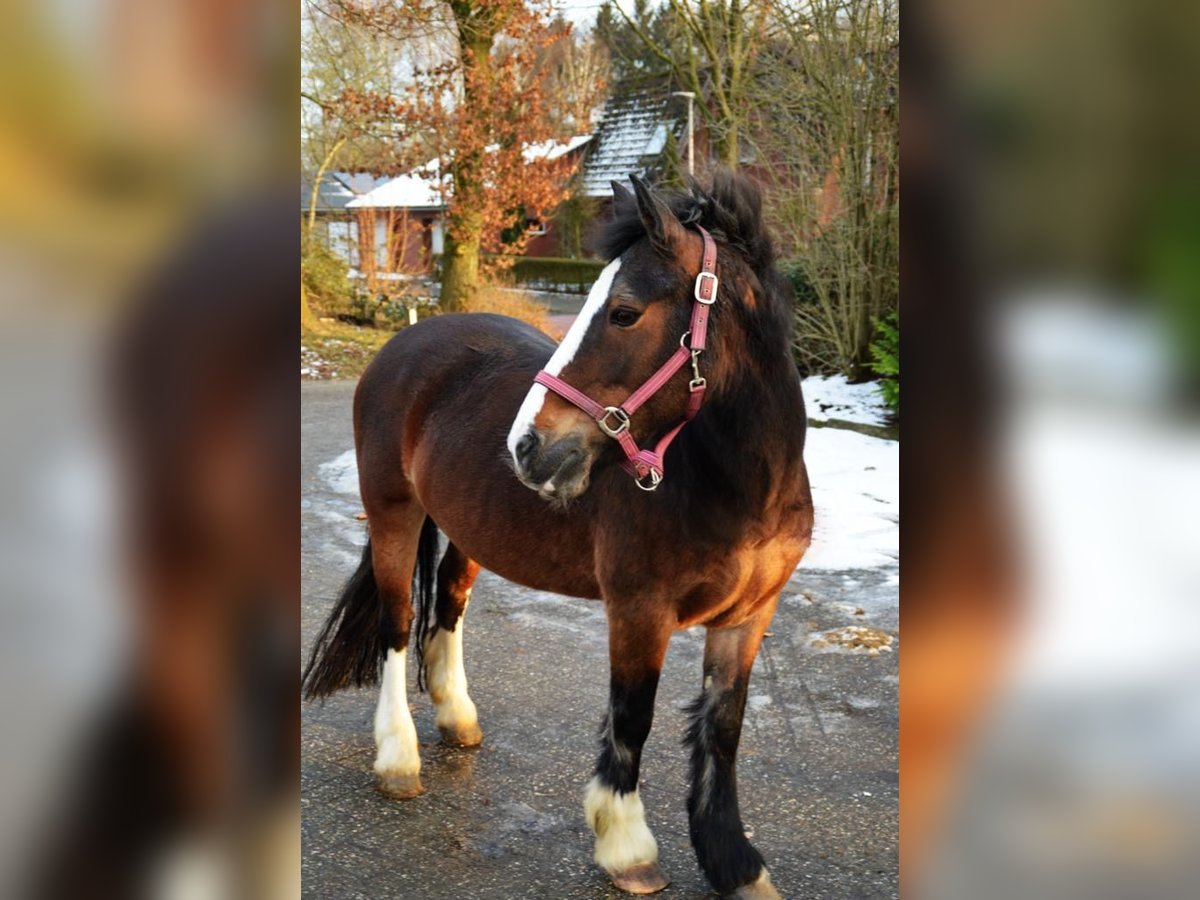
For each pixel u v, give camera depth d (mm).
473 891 2398
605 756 2418
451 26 13281
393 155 14297
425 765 3051
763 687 3561
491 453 2705
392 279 15039
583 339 2029
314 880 2422
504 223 14477
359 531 5551
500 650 3932
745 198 2135
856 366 8633
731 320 2061
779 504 2188
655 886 2404
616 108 20500
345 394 10500
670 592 2246
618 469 2301
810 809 2773
